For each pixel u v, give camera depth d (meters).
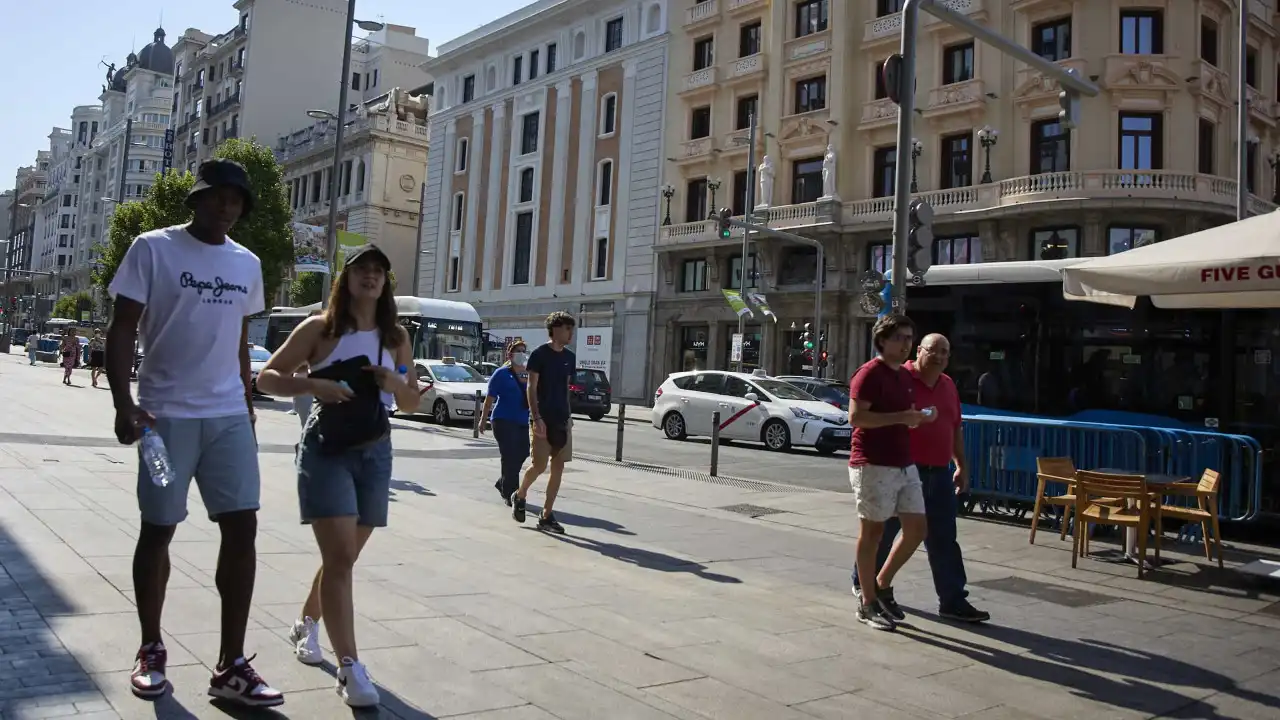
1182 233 25.80
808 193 34.25
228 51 71.56
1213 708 4.55
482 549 7.29
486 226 47.97
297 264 26.27
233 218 3.67
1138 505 8.32
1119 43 27.06
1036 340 11.69
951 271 12.40
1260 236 7.30
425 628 4.93
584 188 42.38
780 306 33.84
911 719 4.12
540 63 45.94
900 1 32.06
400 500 9.48
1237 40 28.62
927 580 7.29
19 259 138.00
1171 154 26.66
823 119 33.22
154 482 3.27
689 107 38.38
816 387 21.80
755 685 4.43
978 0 29.27
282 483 9.77
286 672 4.05
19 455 10.28
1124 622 6.21
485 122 48.72
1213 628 6.14
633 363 39.50
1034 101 28.08
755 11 36.31
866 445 5.69
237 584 3.65
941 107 29.70
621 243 40.56
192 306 3.55
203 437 3.59
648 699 4.12
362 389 3.80
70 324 68.00
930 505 6.04
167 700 3.60
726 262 36.62
